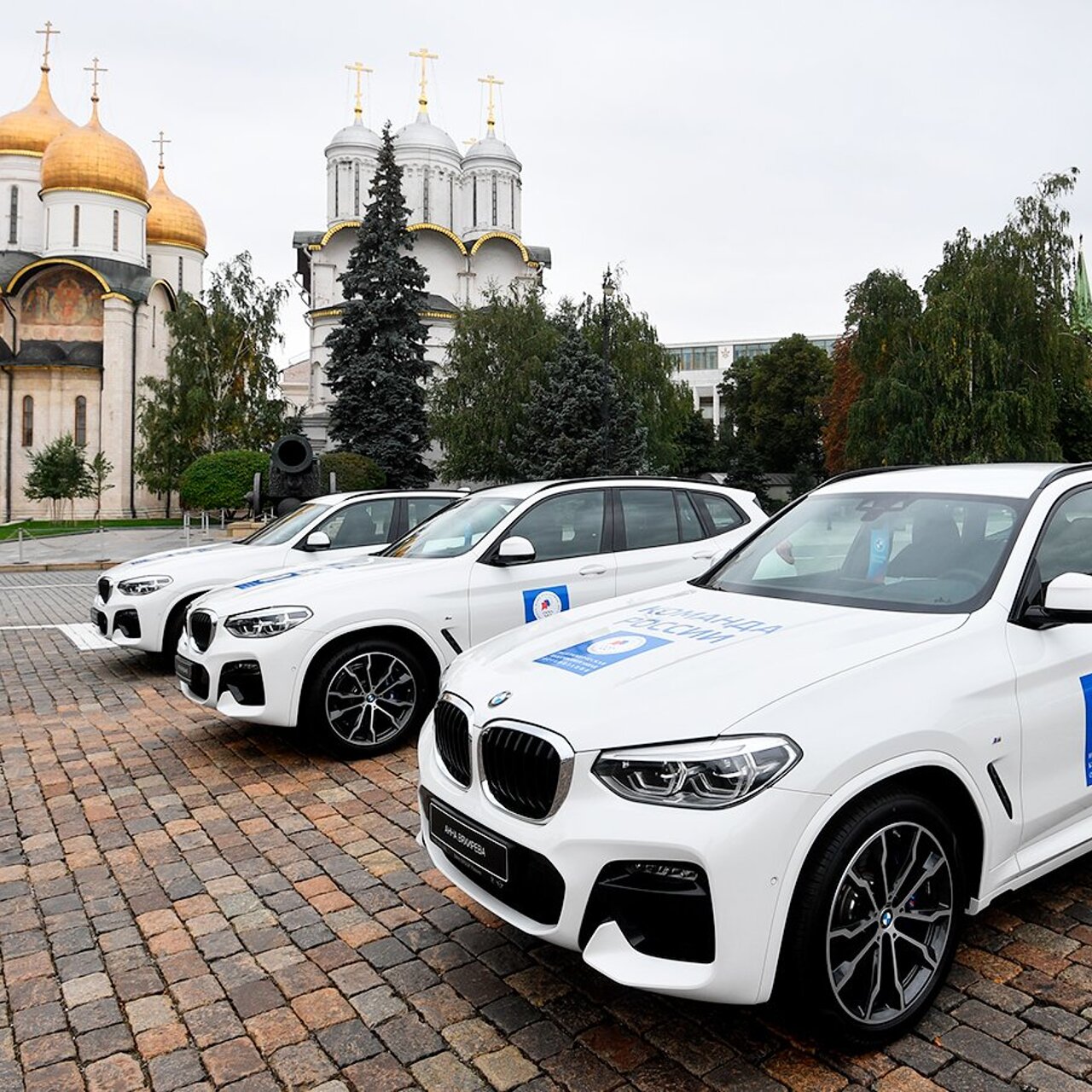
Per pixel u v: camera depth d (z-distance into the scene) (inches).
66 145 2133.4
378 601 226.1
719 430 2970.0
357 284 1608.0
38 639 432.8
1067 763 123.8
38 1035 117.1
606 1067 106.3
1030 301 1352.1
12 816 194.7
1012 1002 116.9
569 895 100.5
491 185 2637.8
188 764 227.5
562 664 122.2
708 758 98.1
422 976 127.9
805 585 148.8
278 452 859.4
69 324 2146.9
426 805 129.0
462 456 1588.3
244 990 125.7
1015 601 126.3
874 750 102.2
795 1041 110.0
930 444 1375.5
